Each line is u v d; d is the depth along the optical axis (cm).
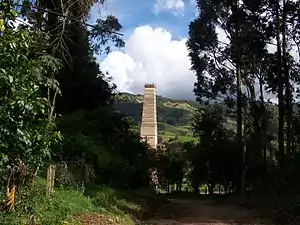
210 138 3816
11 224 817
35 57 827
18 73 721
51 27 1502
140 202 1795
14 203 862
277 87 2923
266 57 2995
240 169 3475
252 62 3166
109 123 2133
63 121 1833
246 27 2975
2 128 713
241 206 2528
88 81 2238
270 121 3228
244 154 3319
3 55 702
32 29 854
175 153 4419
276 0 2839
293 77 2836
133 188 2139
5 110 709
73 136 1745
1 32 720
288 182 2438
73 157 1655
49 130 820
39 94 820
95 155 1781
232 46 3167
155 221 1650
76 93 2209
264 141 3228
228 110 3538
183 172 4359
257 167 3316
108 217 1255
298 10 2788
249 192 3147
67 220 1047
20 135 732
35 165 873
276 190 2472
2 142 719
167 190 4362
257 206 2261
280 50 2880
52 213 1034
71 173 1519
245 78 3341
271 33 2922
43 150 796
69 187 1399
